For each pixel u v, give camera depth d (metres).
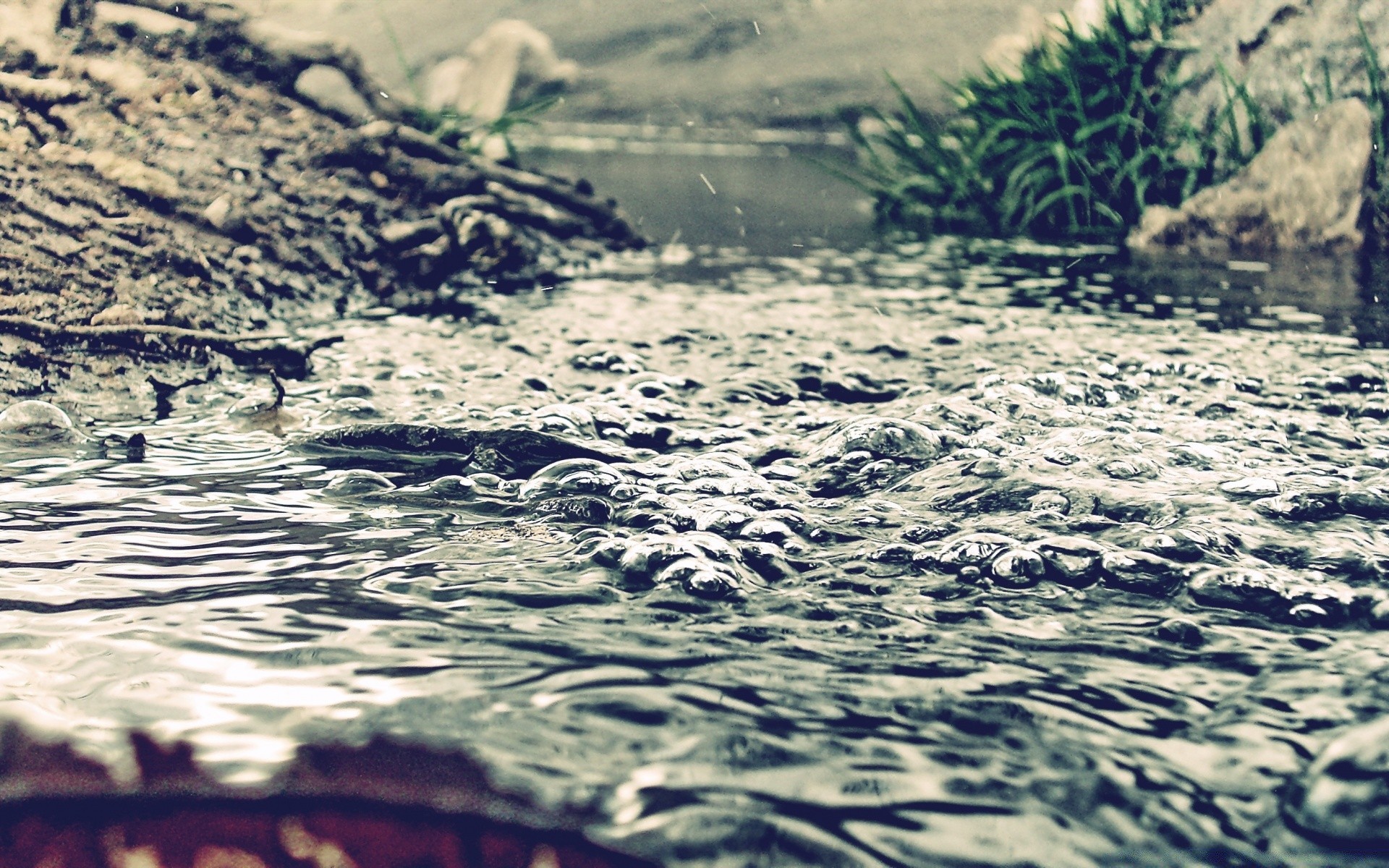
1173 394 2.17
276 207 3.18
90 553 1.38
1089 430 1.87
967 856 0.81
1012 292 3.35
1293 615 1.22
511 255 3.49
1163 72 5.02
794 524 1.50
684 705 1.01
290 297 2.91
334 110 3.80
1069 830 0.84
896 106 9.35
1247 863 0.81
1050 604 1.25
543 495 1.62
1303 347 2.57
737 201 5.64
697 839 0.82
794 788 0.88
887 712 1.01
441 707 0.99
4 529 1.46
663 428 1.98
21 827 0.85
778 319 2.92
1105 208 4.86
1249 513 1.51
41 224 2.64
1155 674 1.09
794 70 10.61
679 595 1.27
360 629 1.16
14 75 3.08
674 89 10.79
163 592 1.26
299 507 1.57
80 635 1.13
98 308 2.47
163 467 1.74
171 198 2.95
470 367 2.42
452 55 12.52
